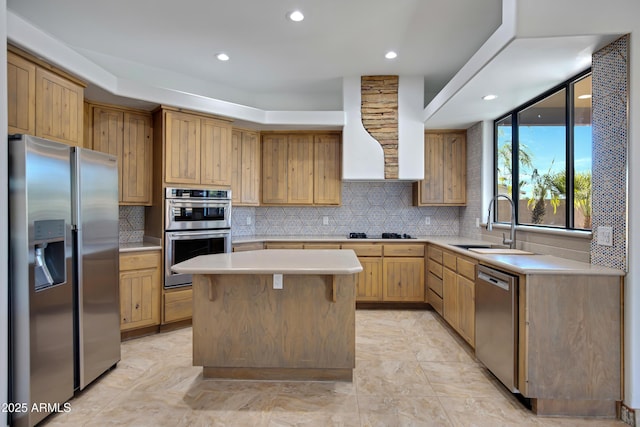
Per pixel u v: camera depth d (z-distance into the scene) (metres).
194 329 2.45
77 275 2.25
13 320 1.88
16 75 2.27
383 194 4.91
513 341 2.13
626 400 2.00
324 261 2.41
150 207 3.74
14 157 1.87
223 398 2.24
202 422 1.99
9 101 2.23
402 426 1.95
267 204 4.63
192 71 4.03
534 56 2.30
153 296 3.42
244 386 2.39
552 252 2.78
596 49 2.19
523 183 3.52
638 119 1.96
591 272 2.03
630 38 1.98
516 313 2.13
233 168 4.30
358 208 4.91
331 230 4.90
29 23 2.27
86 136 3.29
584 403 2.07
